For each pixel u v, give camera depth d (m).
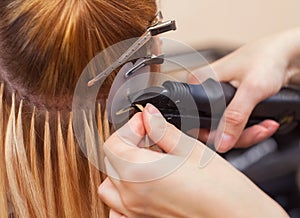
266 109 0.76
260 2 1.01
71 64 0.51
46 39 0.50
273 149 0.82
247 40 1.02
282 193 0.82
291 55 0.81
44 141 0.55
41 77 0.52
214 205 0.55
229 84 0.77
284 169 0.81
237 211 0.55
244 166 0.80
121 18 0.52
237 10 1.00
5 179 0.57
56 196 0.57
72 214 0.57
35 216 0.57
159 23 0.52
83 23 0.50
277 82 0.78
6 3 0.51
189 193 0.54
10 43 0.51
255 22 1.02
